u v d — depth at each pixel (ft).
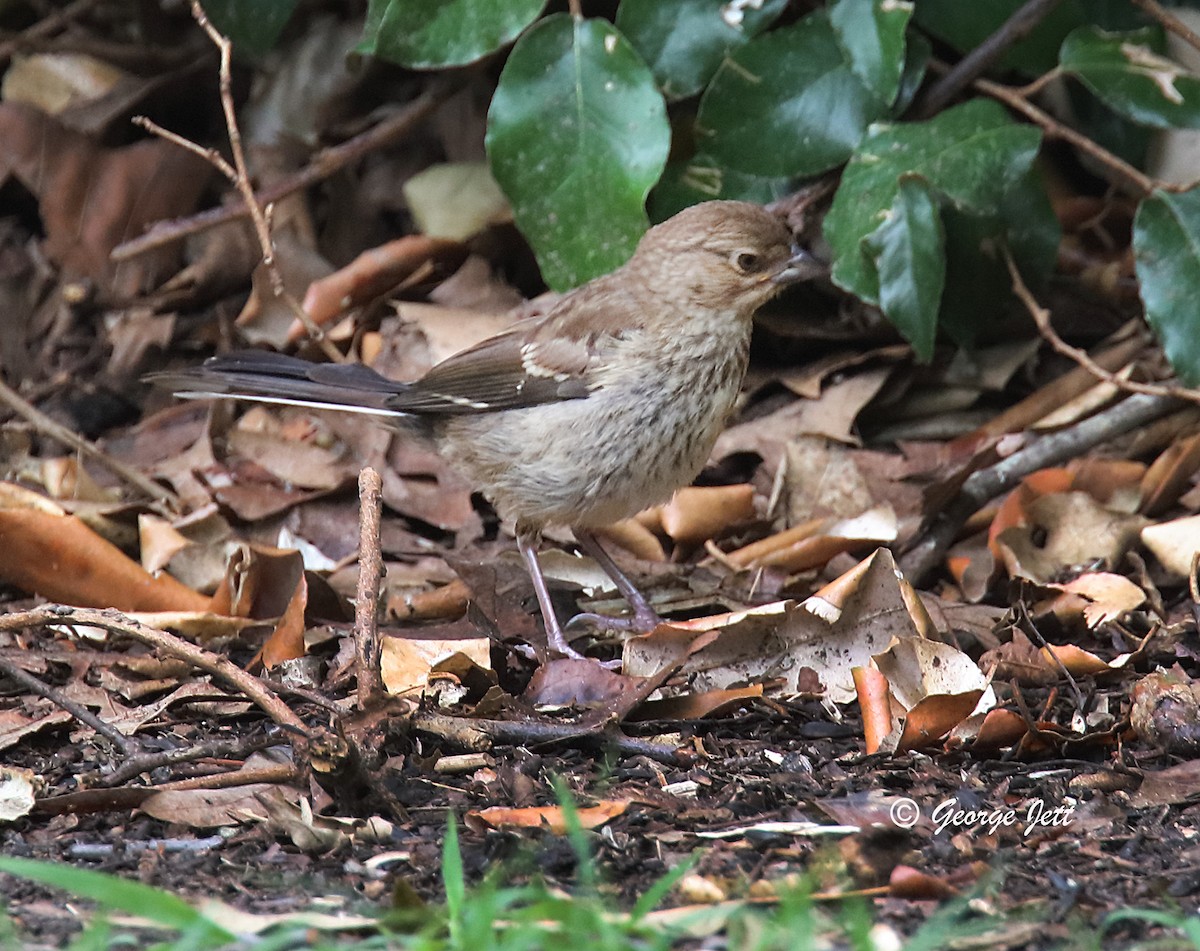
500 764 23.57
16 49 42.55
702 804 22.11
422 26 33.24
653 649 26.48
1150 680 24.35
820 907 18.66
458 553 33.76
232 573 29.55
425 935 16.62
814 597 26.04
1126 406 34.71
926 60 35.55
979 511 33.60
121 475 36.83
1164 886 19.21
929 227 32.63
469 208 39.86
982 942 17.51
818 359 37.88
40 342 42.11
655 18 35.01
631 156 33.63
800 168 35.06
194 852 20.61
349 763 21.12
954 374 36.88
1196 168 38.81
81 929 18.01
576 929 16.49
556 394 29.78
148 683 26.73
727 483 36.22
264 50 38.88
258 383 32.09
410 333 38.65
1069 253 38.55
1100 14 38.63
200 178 42.75
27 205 43.80
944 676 24.34
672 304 29.53
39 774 23.16
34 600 30.48
